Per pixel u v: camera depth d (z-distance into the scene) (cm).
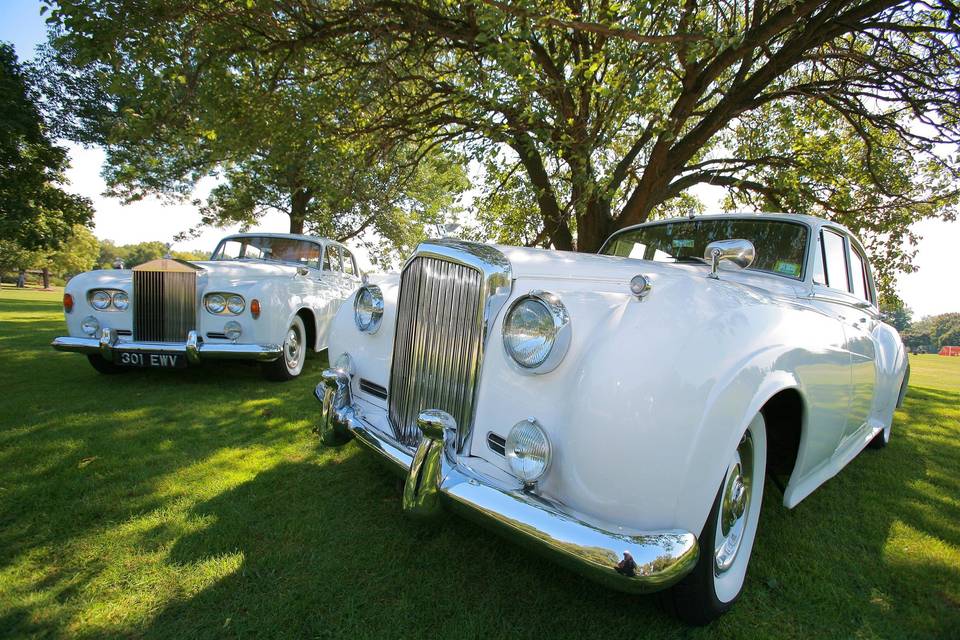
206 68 610
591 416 150
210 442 341
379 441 212
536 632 172
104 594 185
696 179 862
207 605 180
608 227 788
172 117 620
